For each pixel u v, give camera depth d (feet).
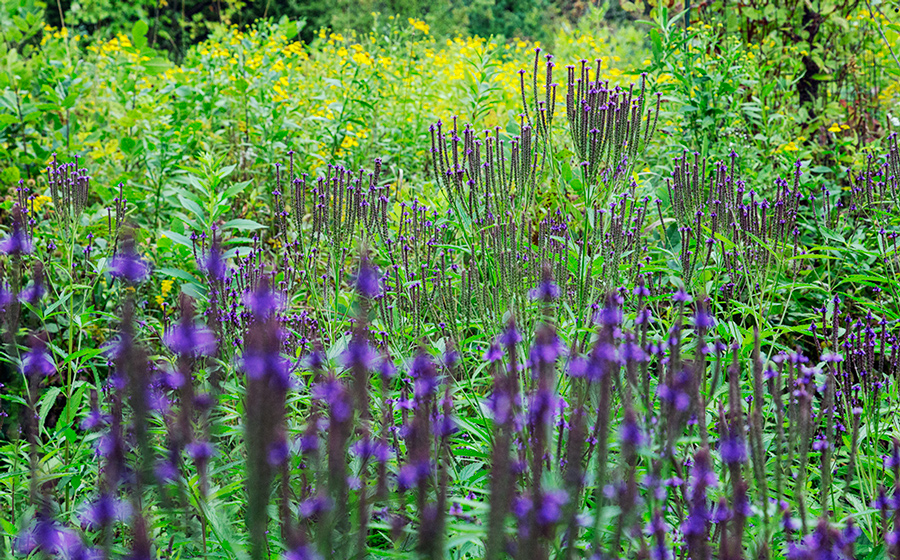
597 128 10.11
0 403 10.05
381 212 11.25
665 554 5.90
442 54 30.45
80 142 19.45
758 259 11.15
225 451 8.68
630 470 5.43
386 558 7.09
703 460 5.67
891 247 12.60
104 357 11.75
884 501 6.40
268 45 27.84
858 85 22.12
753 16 22.63
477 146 10.82
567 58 33.14
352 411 4.91
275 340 4.49
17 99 19.04
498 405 5.06
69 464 9.04
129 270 5.17
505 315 9.18
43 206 15.92
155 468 5.67
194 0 71.67
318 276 12.16
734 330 9.68
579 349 9.28
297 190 11.23
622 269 10.94
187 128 19.35
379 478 5.86
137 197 16.44
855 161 17.79
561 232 12.17
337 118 21.34
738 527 5.55
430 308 10.65
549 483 6.02
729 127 18.03
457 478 7.88
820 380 8.78
